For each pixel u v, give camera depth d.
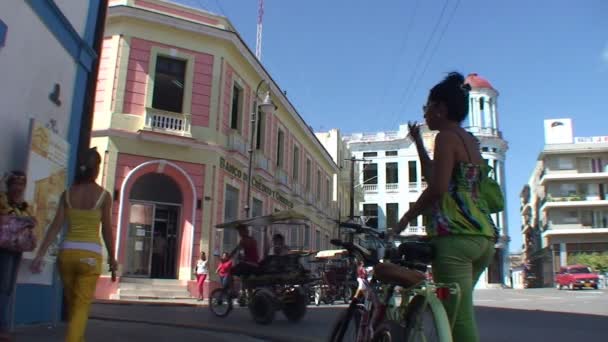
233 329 9.37
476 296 25.30
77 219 4.73
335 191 45.34
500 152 55.31
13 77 6.67
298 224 15.02
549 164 57.94
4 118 6.50
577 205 55.41
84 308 4.62
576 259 53.56
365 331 3.61
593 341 8.23
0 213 5.79
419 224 50.84
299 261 11.27
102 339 6.79
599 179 56.44
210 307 12.45
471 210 3.05
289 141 31.44
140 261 19.23
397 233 3.41
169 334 7.93
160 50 20.64
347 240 3.98
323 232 39.88
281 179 29.06
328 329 9.90
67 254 4.62
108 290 18.08
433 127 3.36
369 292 3.69
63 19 7.76
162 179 20.12
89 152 4.98
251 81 25.08
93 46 9.04
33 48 7.11
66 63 8.09
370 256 3.69
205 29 21.34
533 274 69.19
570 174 56.50
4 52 6.46
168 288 19.11
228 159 22.45
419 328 2.97
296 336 8.74
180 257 19.80
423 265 3.18
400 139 56.66
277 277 10.81
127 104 19.84
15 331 6.48
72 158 8.30
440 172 3.02
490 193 3.22
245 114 24.23
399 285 3.23
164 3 21.12
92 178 4.94
